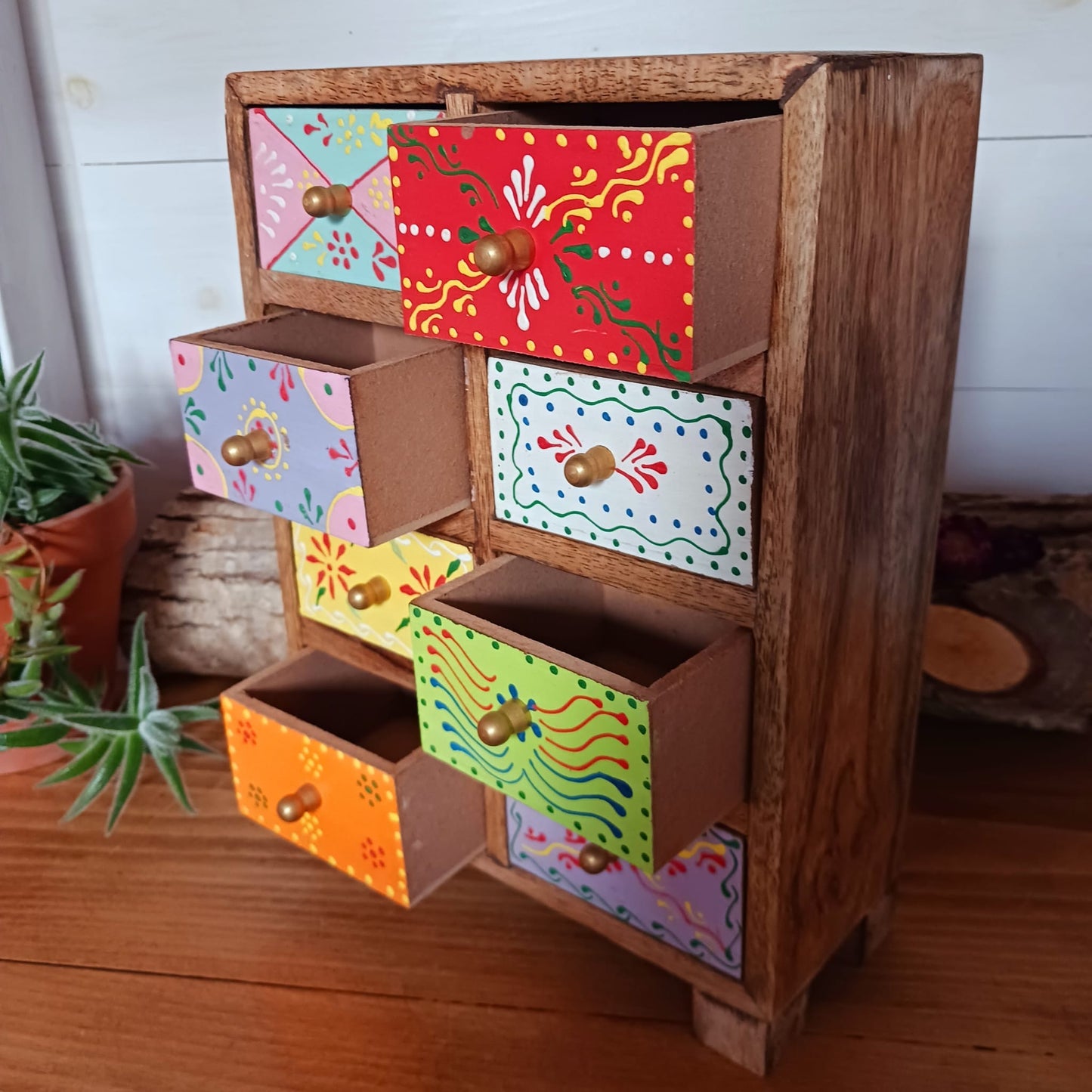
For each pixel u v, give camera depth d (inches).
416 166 30.1
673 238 24.8
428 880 40.1
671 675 29.5
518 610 37.6
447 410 35.6
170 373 65.0
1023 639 49.8
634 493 32.3
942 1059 36.8
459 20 52.4
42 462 49.0
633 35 50.4
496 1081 36.5
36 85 59.4
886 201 28.4
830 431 29.1
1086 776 50.6
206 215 60.4
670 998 39.8
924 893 44.0
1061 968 40.4
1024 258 50.3
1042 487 54.6
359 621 43.3
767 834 33.3
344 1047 37.9
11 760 52.6
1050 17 45.8
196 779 52.6
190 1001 39.9
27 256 58.6
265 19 55.2
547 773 32.2
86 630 52.9
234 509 58.5
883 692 36.6
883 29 47.5
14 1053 37.8
